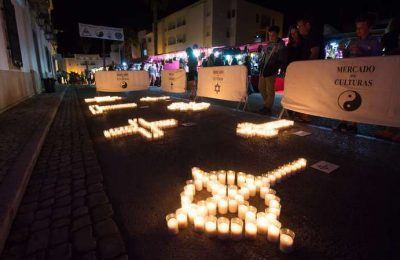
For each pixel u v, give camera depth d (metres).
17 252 1.82
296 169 3.10
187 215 2.23
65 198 2.57
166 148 4.17
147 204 2.46
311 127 5.44
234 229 1.92
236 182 2.94
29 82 11.92
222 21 35.34
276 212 2.14
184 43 40.72
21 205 2.44
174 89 11.99
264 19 38.53
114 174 3.16
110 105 9.41
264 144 4.31
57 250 1.83
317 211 2.30
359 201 2.45
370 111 4.36
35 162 3.52
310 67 5.15
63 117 7.16
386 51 5.00
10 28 8.90
